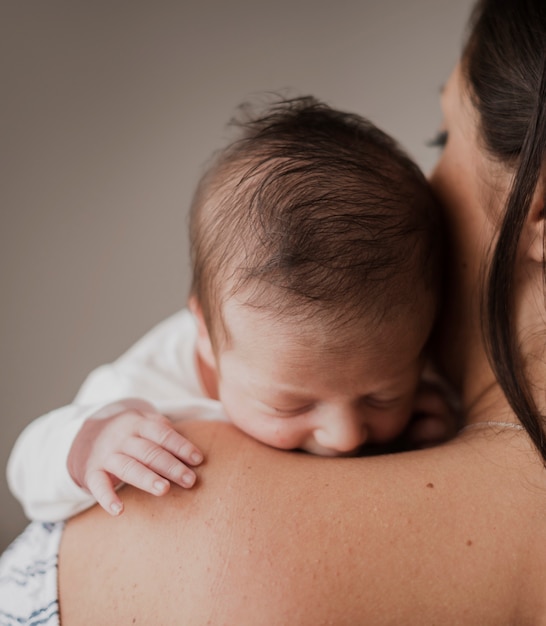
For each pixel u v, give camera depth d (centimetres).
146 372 120
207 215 101
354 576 73
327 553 74
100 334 204
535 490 76
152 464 83
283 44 187
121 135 192
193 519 78
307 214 92
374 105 189
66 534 89
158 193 194
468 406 95
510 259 81
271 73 188
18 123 190
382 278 92
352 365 94
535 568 73
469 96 90
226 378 100
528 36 83
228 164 104
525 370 82
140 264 199
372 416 100
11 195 193
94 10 185
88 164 193
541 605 73
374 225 93
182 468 82
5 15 184
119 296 201
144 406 100
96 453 88
